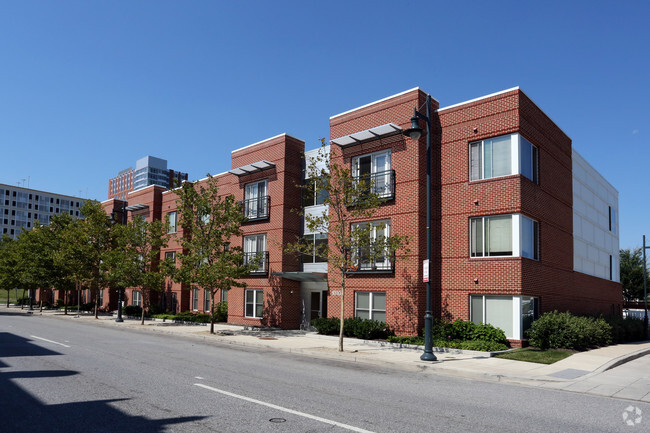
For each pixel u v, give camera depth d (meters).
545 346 16.94
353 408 7.85
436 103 21.45
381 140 21.59
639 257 48.91
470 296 18.86
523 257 17.66
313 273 23.31
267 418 6.99
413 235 19.83
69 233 35.78
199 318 30.36
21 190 140.38
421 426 6.84
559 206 21.95
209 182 25.64
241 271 23.38
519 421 7.37
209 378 10.42
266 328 25.39
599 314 24.33
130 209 40.88
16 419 6.82
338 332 21.14
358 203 17.47
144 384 9.54
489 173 18.94
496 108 18.94
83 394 8.53
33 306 58.06
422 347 17.22
